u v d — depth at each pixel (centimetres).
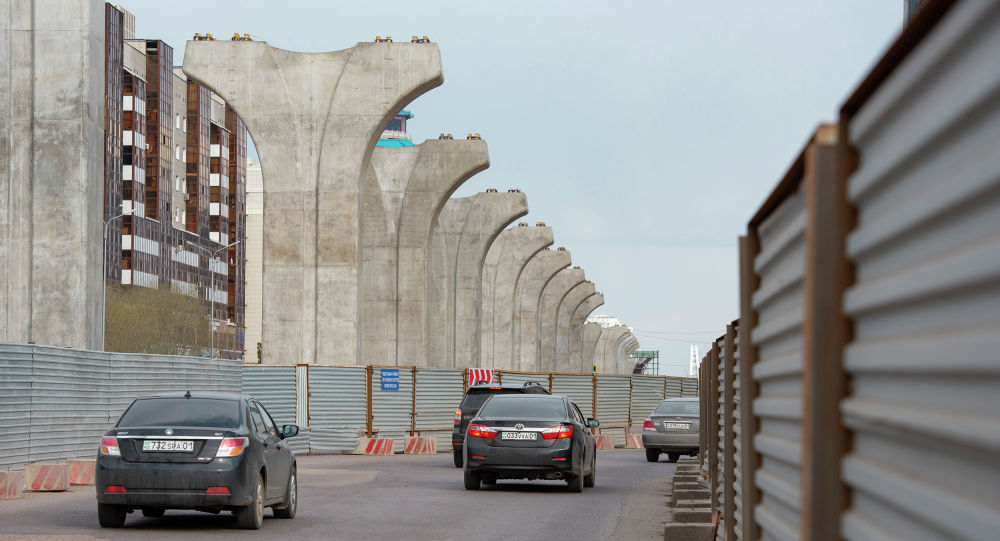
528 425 2755
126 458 1853
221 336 19150
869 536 417
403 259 8556
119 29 15875
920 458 368
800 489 605
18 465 2802
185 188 18500
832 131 478
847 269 454
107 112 15425
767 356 743
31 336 4419
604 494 2811
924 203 357
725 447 1402
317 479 3244
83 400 3216
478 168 8550
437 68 6353
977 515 314
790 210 628
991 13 300
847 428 450
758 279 786
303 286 6306
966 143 330
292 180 6356
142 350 12938
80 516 2103
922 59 357
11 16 4506
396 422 5288
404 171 8588
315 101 6391
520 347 13800
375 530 1939
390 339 8500
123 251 15925
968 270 318
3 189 4472
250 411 2000
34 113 4469
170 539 1755
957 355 324
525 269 13900
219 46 6431
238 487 1856
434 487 2947
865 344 423
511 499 2592
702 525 1706
